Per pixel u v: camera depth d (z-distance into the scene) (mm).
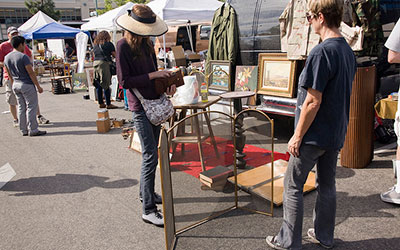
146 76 2729
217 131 3396
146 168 2877
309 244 2525
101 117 6273
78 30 14047
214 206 3059
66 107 9008
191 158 3371
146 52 2861
